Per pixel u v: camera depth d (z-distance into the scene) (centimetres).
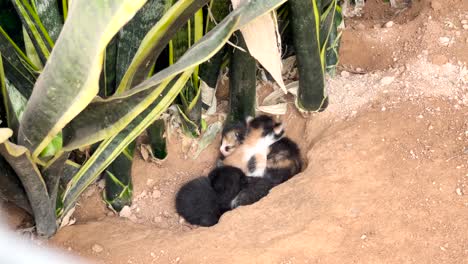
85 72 160
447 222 192
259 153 209
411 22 227
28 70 182
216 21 197
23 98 185
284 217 194
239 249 189
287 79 217
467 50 218
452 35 222
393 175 199
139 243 192
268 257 188
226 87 219
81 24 156
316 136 210
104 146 186
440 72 215
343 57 225
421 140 204
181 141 212
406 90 212
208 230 193
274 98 215
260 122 210
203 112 213
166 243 192
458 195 195
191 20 191
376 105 211
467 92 211
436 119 207
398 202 195
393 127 206
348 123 208
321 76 203
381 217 193
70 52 159
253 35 176
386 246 189
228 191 205
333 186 198
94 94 161
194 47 167
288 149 209
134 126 183
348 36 226
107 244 193
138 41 183
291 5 190
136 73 171
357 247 189
